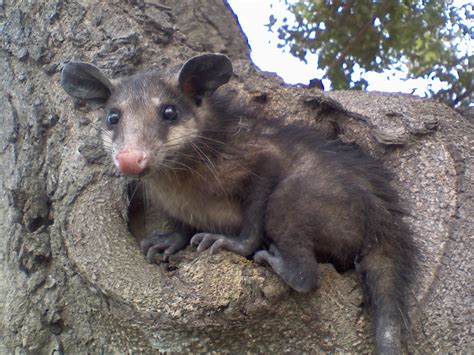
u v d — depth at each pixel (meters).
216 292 0.40
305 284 0.41
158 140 0.45
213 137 0.48
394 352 0.41
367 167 0.49
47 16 0.56
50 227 0.48
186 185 0.48
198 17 0.60
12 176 0.50
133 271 0.43
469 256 0.45
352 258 0.46
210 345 0.42
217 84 0.48
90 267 0.43
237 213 0.49
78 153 0.49
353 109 0.55
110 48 0.55
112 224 0.46
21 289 0.47
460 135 0.52
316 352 0.43
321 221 0.44
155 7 0.58
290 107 0.55
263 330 0.42
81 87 0.49
